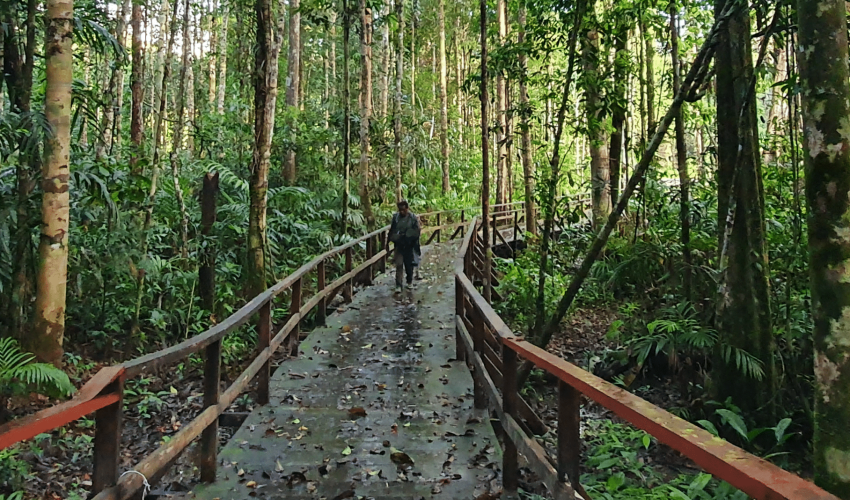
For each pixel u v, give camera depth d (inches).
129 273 311.1
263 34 325.7
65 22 222.2
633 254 315.3
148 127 639.1
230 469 161.3
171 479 169.2
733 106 210.4
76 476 197.5
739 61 206.2
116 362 290.2
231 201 425.1
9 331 244.7
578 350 332.8
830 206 92.4
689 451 64.3
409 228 422.3
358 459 167.5
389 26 730.8
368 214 552.4
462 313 267.4
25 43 272.2
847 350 90.3
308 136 572.7
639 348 254.4
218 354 154.0
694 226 330.6
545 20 343.0
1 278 244.7
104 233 302.2
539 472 115.6
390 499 145.4
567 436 104.0
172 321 321.4
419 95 1135.6
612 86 340.2
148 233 303.1
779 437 182.7
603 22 333.1
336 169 615.8
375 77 933.2
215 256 343.6
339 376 242.2
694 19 378.3
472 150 1218.6
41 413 81.9
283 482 153.9
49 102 221.6
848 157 91.6
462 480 155.6
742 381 212.5
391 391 225.0
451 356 270.2
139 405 250.4
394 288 433.7
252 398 229.1
